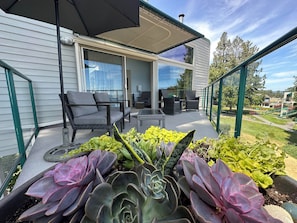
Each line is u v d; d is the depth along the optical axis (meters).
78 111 2.23
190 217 0.34
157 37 3.68
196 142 0.90
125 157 0.61
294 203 0.47
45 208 0.36
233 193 0.37
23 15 1.79
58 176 0.40
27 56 2.77
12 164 1.63
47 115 3.07
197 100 5.99
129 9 1.62
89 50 3.72
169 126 3.34
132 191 0.35
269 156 0.64
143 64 7.88
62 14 1.81
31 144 2.15
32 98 2.61
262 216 0.34
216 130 2.80
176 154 0.50
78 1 1.62
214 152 0.72
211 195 0.35
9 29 2.57
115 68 4.34
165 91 6.02
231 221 0.33
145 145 0.66
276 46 1.01
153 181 0.37
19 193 0.43
